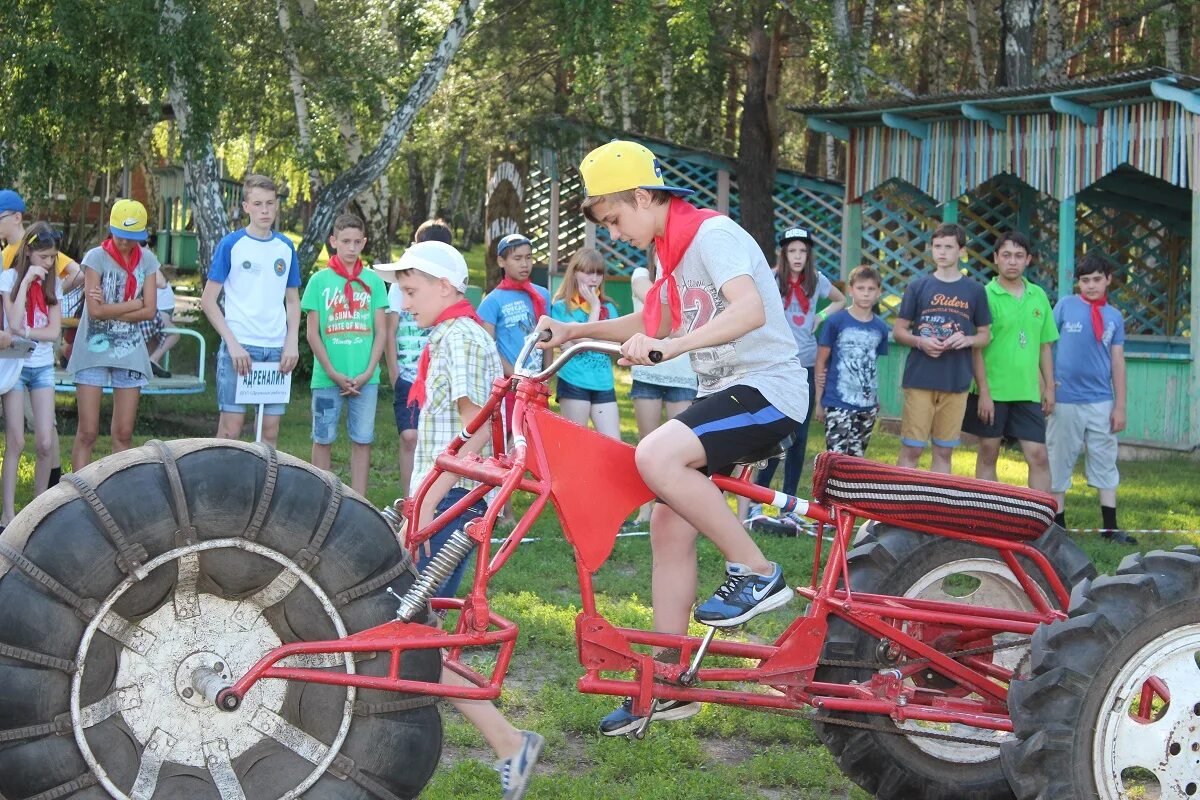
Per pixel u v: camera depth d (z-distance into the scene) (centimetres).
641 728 415
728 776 484
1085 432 945
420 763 370
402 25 2130
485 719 403
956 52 3403
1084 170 1422
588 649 409
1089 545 896
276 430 856
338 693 363
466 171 4147
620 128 2325
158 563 344
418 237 803
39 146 1502
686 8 1959
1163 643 385
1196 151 1309
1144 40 2894
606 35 1833
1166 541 928
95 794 339
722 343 392
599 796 454
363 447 866
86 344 842
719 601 413
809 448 1323
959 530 445
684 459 402
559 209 2283
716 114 3059
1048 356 926
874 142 1666
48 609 333
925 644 441
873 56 2302
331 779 361
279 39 1919
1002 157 1511
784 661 425
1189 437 1373
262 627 363
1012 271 902
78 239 2547
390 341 869
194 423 1338
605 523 404
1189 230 1808
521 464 386
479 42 2245
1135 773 504
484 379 534
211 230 1655
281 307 843
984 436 915
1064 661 385
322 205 1828
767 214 2142
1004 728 416
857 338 908
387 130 1855
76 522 338
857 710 425
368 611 365
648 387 876
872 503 432
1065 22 3247
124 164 2358
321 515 361
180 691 354
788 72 3400
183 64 1447
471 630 388
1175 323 1833
